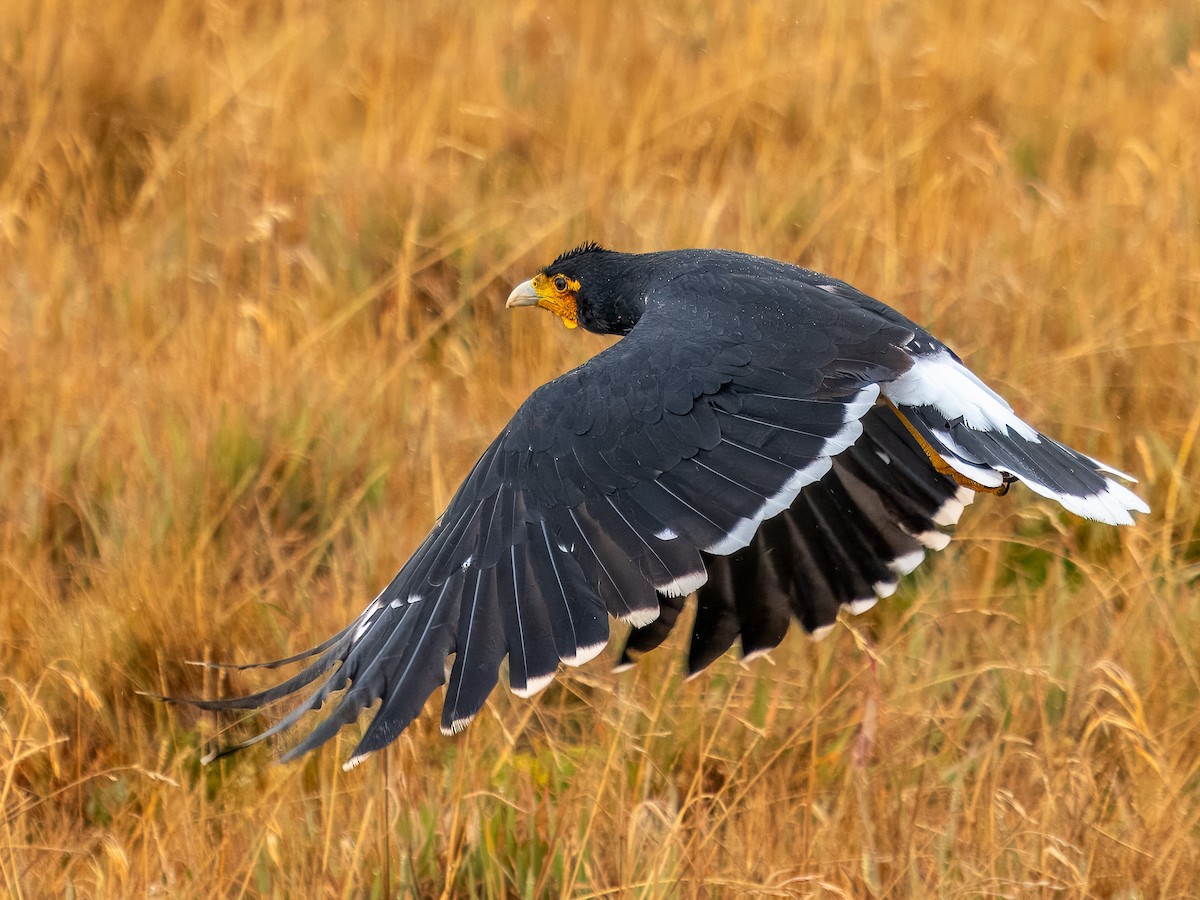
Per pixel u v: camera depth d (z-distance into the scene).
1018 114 16.83
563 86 16.88
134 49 16.42
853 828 8.57
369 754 6.60
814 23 18.55
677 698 9.53
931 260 13.35
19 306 12.87
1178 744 9.03
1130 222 14.06
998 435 7.89
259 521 10.66
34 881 8.19
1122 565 10.54
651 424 7.48
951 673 9.71
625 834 8.21
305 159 15.28
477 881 8.39
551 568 7.11
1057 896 8.04
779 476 7.31
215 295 13.40
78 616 9.97
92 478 10.98
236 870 8.14
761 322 8.06
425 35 18.05
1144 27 18.89
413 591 7.14
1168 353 12.16
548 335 12.76
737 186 14.93
